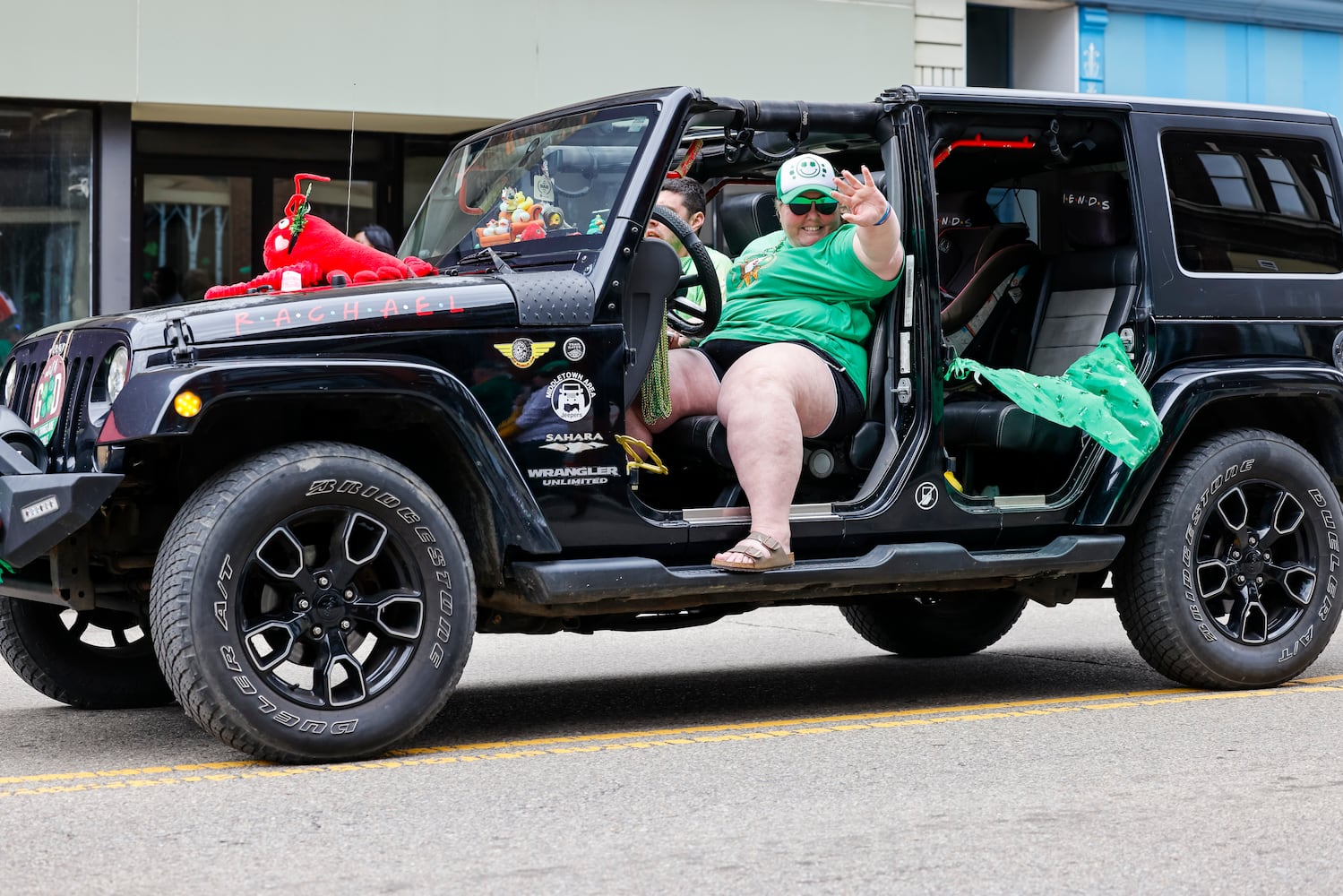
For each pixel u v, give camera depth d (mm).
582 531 6289
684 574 6402
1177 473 7504
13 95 14320
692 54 16672
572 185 6734
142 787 5613
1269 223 7867
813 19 17219
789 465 6609
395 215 16844
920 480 6969
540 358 6203
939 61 17922
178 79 14797
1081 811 5270
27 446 5945
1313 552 7742
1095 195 7754
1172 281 7523
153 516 6289
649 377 6656
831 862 4660
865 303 7145
